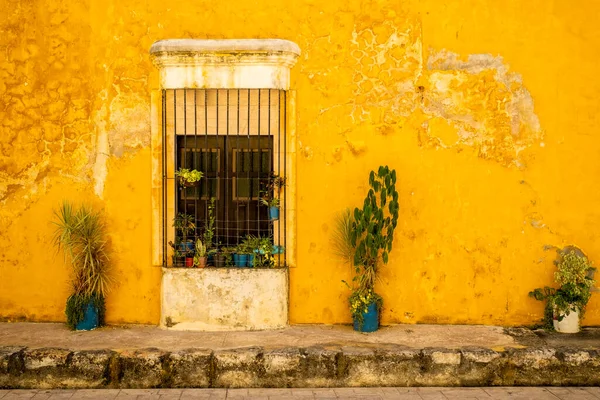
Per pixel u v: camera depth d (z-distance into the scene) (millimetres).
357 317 6551
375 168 6816
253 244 6727
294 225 6836
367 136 6809
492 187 6812
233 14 6770
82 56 6816
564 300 6488
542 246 6824
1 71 6852
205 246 6727
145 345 6062
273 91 6824
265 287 6641
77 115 6848
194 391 5723
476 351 5910
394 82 6785
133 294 6875
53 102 6848
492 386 5879
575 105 6773
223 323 6633
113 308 6875
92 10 6789
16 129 6875
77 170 6867
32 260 6918
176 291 6641
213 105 6883
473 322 6852
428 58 6773
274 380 5840
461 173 6809
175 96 6789
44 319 6934
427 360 5871
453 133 6805
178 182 6953
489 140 6793
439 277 6852
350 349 5953
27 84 6852
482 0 6762
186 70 6746
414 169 6809
